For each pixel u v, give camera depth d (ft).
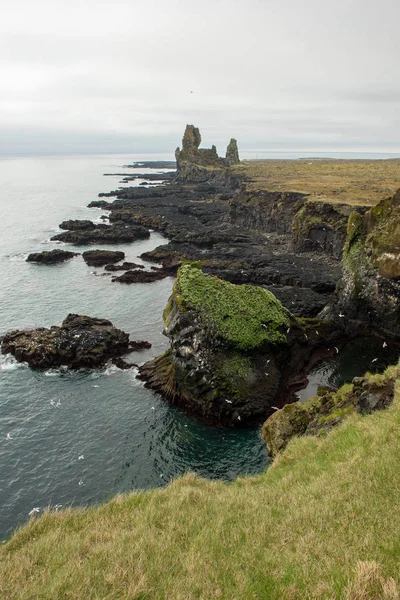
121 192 645.10
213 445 121.49
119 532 45.42
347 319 192.95
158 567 36.68
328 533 38.06
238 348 138.82
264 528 41.57
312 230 309.83
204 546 39.50
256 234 381.81
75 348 164.35
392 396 70.23
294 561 35.27
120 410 137.39
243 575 34.30
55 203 594.24
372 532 36.58
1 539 88.33
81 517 52.13
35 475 108.58
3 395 143.33
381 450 50.75
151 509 49.85
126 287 254.88
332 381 153.48
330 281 240.94
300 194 372.38
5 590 35.35
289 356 155.02
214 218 460.96
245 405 131.95
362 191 386.52
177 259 301.63
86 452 117.60
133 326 200.34
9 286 255.50
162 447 120.26
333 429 70.49
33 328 195.31
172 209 508.12
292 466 62.34
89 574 36.14
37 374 157.07
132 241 382.42
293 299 214.90
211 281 159.74
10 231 416.87
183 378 138.31
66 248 354.33
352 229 200.75
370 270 186.39
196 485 61.82
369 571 30.58
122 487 104.68
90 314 213.66
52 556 41.24
